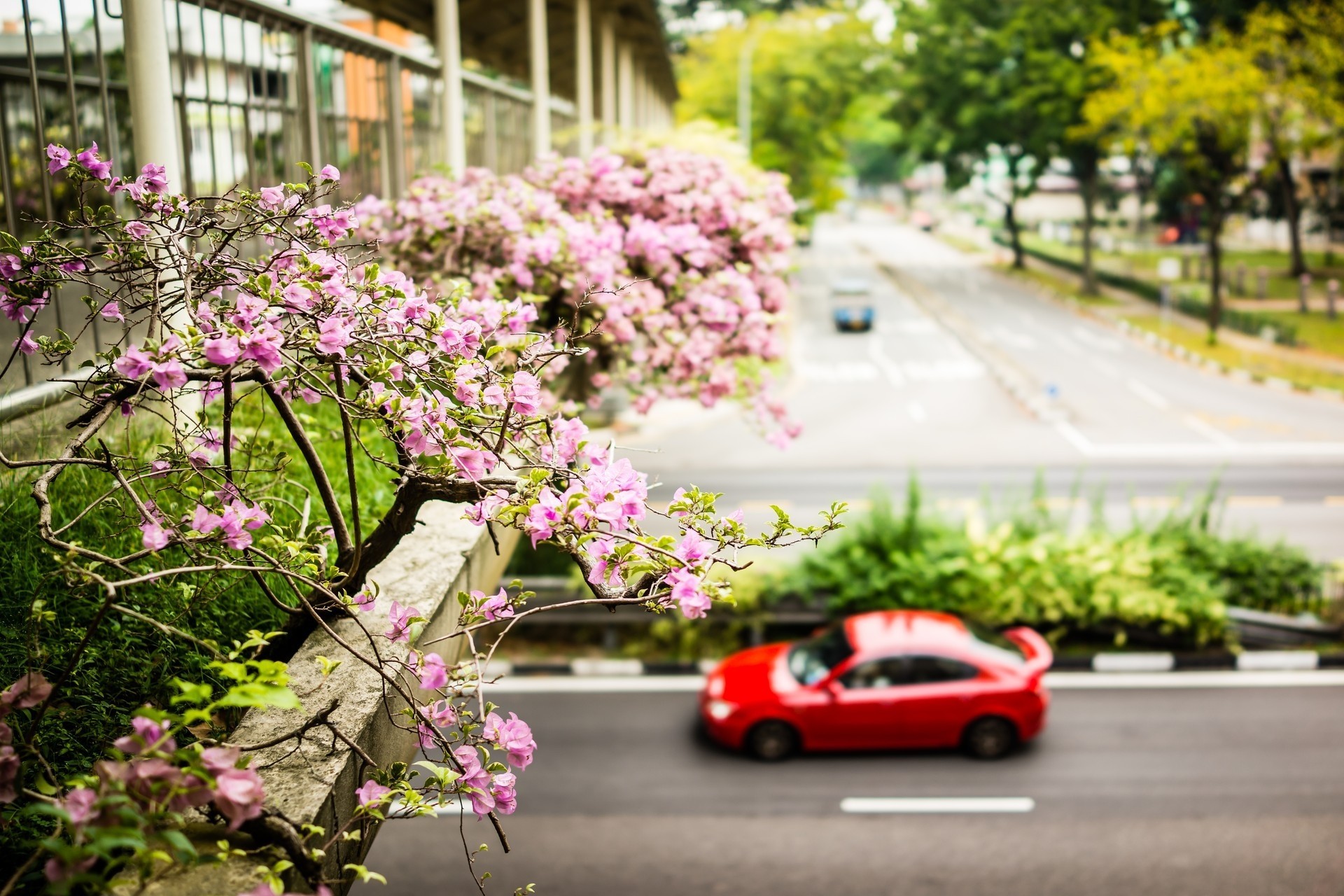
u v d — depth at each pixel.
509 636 13.13
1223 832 9.26
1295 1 29.09
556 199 7.03
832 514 2.42
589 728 11.18
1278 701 11.64
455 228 5.81
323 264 2.76
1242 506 17.48
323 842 2.41
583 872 8.73
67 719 2.99
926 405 24.89
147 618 2.11
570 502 2.37
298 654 3.12
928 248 64.94
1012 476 19.19
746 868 8.79
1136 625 12.92
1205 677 12.29
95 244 3.84
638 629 13.08
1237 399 25.20
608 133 14.79
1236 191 49.00
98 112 7.38
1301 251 43.03
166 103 4.21
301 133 5.50
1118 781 10.09
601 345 6.73
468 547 3.91
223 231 3.02
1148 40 33.00
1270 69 30.38
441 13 7.50
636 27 15.98
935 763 10.46
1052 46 41.25
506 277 5.80
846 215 99.19
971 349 31.98
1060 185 79.31
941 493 18.14
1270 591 13.16
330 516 2.81
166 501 3.46
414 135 7.27
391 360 2.83
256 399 4.63
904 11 45.41
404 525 2.75
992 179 51.69
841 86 40.16
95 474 3.81
